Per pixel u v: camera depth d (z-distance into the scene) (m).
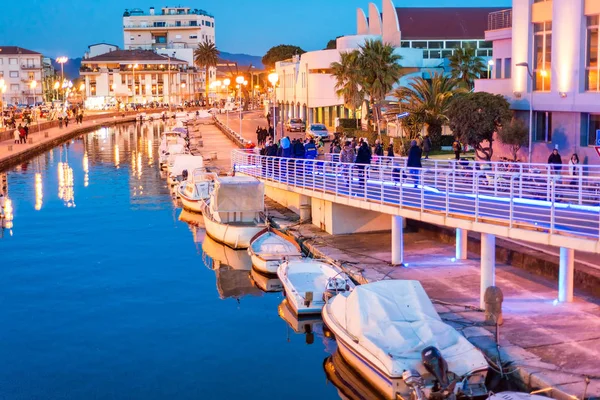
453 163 28.89
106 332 23.28
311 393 18.66
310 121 87.94
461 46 80.00
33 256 33.22
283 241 29.72
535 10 37.59
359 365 18.09
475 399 15.89
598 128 34.22
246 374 19.89
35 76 180.50
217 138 83.88
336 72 65.44
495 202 23.44
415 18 81.81
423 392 15.59
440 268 25.30
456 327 19.17
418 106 55.50
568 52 34.94
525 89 38.88
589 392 15.02
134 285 28.45
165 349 21.77
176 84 171.62
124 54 171.25
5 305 26.09
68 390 19.17
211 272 30.28
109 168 64.50
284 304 25.53
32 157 73.38
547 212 22.38
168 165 58.97
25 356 21.39
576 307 20.44
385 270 25.20
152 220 41.19
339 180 31.30
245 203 34.72
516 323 19.34
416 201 25.66
